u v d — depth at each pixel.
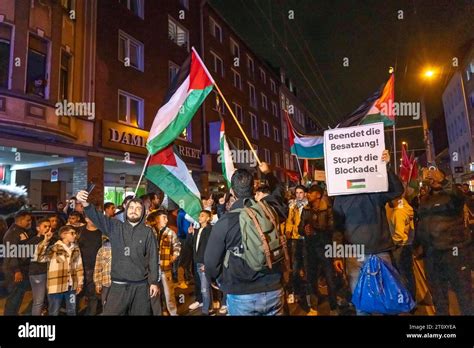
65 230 5.27
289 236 6.30
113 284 4.05
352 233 4.07
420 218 5.04
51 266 5.14
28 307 6.70
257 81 33.06
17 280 5.43
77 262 5.35
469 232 4.90
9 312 5.46
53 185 15.44
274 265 2.99
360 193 4.17
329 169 4.33
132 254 4.05
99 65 14.24
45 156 12.70
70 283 5.25
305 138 10.36
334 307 5.54
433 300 4.84
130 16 16.42
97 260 5.09
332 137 4.36
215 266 2.98
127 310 4.04
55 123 11.58
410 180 8.37
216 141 22.09
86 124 13.33
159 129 5.31
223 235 2.96
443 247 4.70
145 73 17.06
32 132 10.93
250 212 2.93
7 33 10.80
